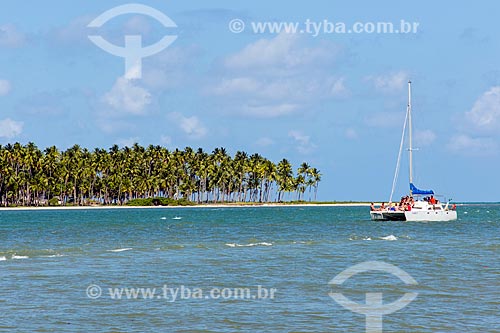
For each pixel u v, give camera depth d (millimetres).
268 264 61281
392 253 71625
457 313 38125
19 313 38781
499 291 45312
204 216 199250
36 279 51781
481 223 145250
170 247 80188
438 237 97875
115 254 71312
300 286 47938
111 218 184000
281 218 180875
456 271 55594
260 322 36219
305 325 35406
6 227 134750
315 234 106562
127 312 39000
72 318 37469
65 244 87500
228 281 50656
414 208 133875
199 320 36812
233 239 95188
